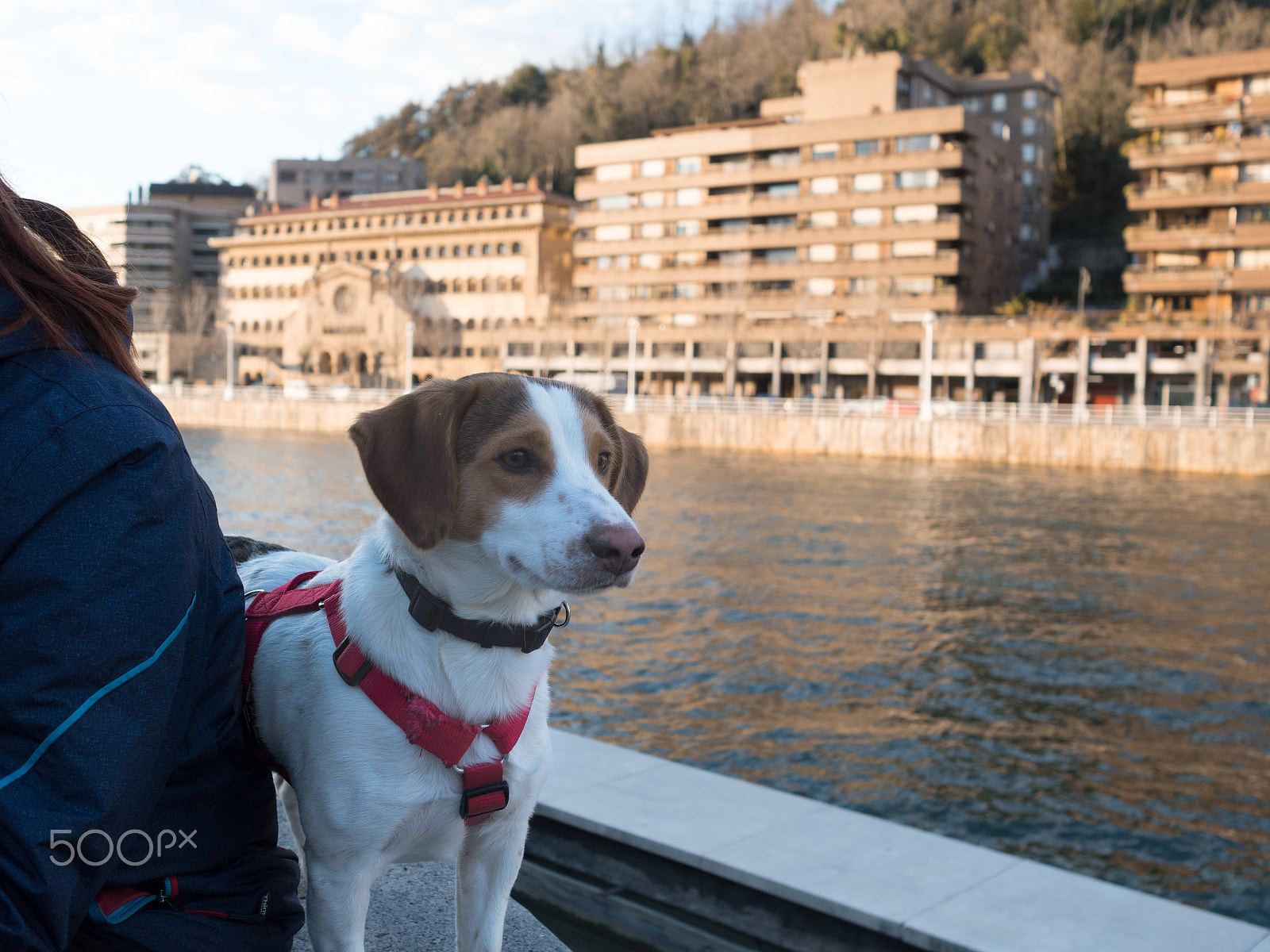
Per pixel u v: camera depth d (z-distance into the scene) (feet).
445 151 504.02
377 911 10.77
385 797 7.23
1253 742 45.42
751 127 284.82
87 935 6.21
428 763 7.35
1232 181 235.61
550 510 7.20
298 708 7.66
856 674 54.75
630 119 451.12
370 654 7.30
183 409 292.40
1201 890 32.04
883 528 109.70
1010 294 298.76
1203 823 36.91
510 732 7.56
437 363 318.04
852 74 298.35
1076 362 236.63
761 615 68.18
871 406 220.23
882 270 264.52
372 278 327.67
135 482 5.65
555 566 6.99
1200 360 225.15
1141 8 423.23
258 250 365.81
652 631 63.36
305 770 7.51
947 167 260.62
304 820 7.54
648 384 290.97
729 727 46.21
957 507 129.59
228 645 6.77
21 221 5.73
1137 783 40.55
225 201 463.42
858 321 257.34
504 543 7.23
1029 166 334.44
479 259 322.34
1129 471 181.47
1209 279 233.35
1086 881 12.39
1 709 5.39
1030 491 149.07
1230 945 11.02
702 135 288.10
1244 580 83.71
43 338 5.73
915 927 11.19
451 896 11.19
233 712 7.06
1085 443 187.32
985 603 73.56
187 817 6.68
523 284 315.78
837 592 76.23
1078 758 43.06
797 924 12.06
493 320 320.09
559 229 322.34
